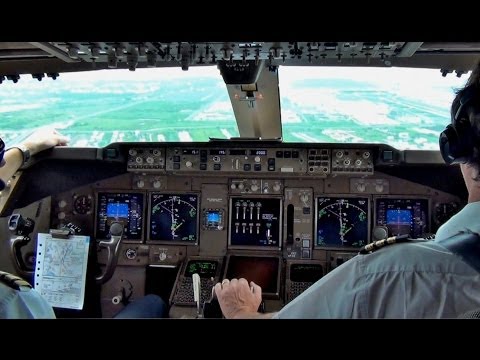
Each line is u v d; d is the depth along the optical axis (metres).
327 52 1.84
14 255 3.13
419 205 3.51
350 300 0.97
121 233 3.43
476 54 2.59
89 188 3.69
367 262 0.99
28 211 3.59
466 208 0.95
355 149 3.43
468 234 0.93
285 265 3.55
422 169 3.50
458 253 0.92
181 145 3.52
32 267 3.42
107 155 3.54
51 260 3.18
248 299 1.76
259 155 3.48
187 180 3.67
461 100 0.93
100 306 3.64
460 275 0.90
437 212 3.48
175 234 3.65
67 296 3.17
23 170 3.55
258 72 2.75
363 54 1.86
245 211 3.62
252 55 1.96
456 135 0.93
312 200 3.58
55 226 3.68
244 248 3.59
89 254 3.61
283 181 3.61
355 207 3.55
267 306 3.34
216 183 3.64
